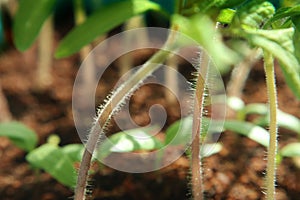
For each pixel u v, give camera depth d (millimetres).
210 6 206
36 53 462
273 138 239
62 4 495
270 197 247
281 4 243
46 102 400
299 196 302
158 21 438
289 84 249
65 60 449
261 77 409
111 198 303
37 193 316
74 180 282
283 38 194
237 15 200
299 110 370
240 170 314
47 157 282
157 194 304
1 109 378
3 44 464
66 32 482
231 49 361
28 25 264
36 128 373
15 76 431
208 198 297
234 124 290
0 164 343
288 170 318
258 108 321
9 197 315
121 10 232
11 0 441
